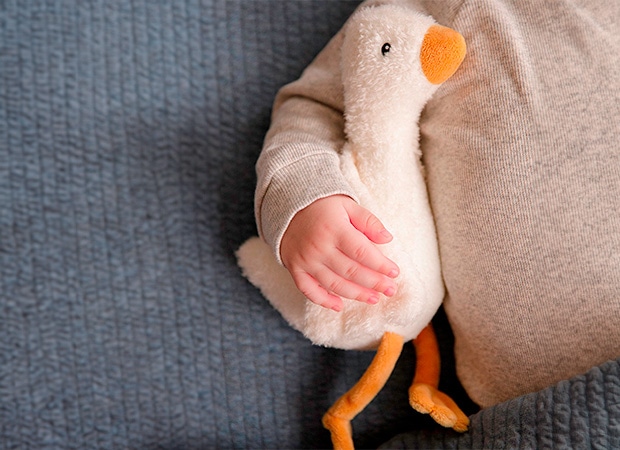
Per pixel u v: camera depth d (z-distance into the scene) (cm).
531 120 73
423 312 76
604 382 67
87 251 91
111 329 91
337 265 68
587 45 74
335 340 76
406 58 72
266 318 90
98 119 91
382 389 90
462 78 76
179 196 91
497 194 73
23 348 91
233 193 91
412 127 78
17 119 91
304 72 88
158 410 91
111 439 91
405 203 77
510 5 77
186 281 91
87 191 91
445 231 79
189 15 92
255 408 91
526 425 70
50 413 91
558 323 74
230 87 92
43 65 91
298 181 72
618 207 72
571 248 72
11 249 91
